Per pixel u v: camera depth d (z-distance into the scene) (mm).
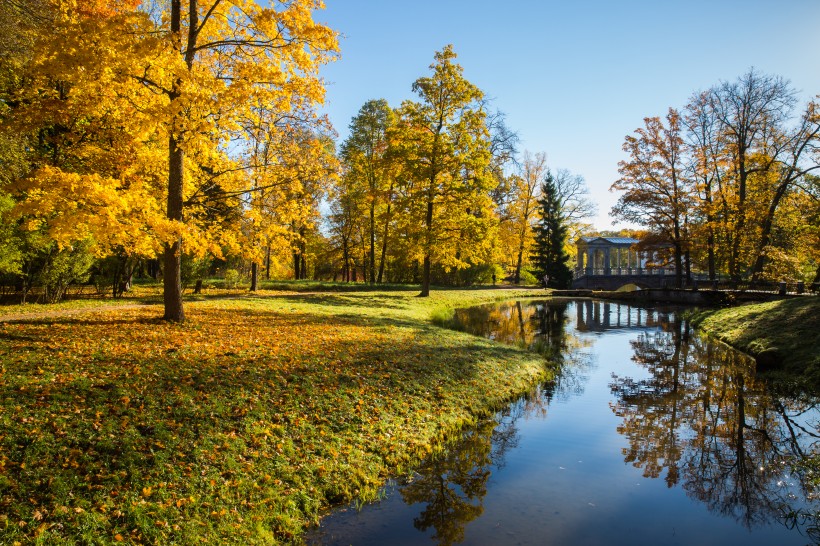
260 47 11617
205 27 12219
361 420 8164
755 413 10492
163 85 10680
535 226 54906
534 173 55406
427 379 10641
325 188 29703
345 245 47688
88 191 8961
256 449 6680
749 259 33438
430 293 34000
